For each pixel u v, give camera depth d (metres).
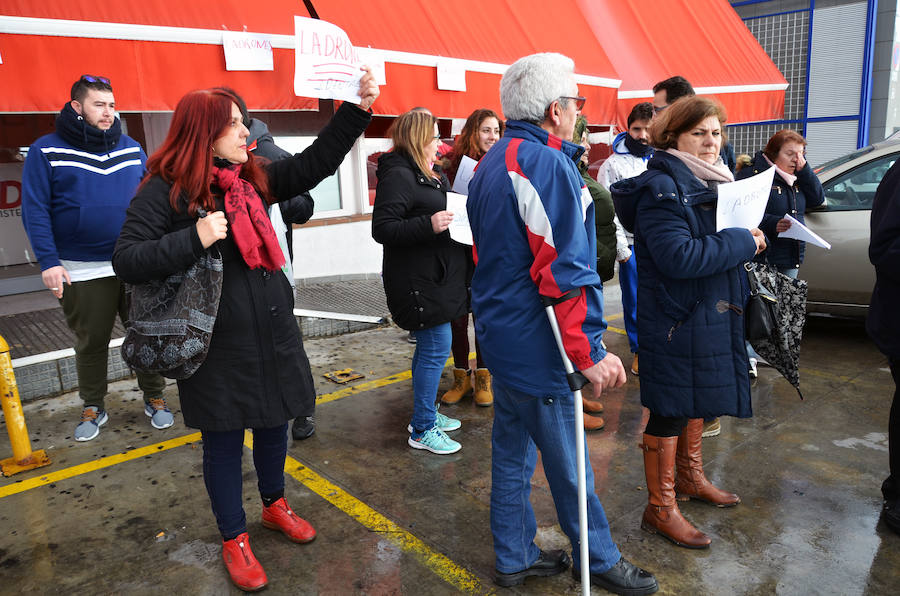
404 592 2.21
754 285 2.31
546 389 1.92
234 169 2.05
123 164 3.35
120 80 3.65
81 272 3.30
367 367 4.63
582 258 1.77
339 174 7.09
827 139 10.35
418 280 2.99
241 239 1.96
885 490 2.69
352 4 4.87
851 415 3.66
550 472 2.05
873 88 9.84
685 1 8.66
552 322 1.82
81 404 3.93
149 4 3.79
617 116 7.02
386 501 2.81
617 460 3.16
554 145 1.89
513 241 1.85
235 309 2.04
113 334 4.55
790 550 2.42
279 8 4.39
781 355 2.36
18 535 2.57
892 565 2.33
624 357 4.81
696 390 2.24
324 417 3.75
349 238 7.11
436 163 3.53
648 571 2.29
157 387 3.65
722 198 2.14
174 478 3.03
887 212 2.27
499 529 2.21
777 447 3.28
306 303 5.95
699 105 2.24
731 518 2.64
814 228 4.77
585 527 1.96
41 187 3.12
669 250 2.12
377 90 2.26
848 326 5.44
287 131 6.70
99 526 2.63
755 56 8.91
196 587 2.25
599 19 7.48
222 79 4.06
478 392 3.88
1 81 3.28
